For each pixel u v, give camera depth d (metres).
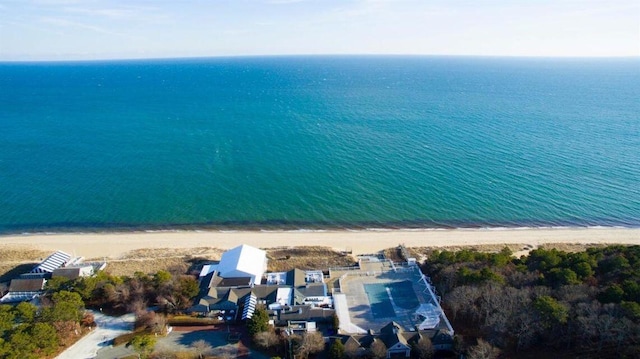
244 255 112.38
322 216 150.12
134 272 115.12
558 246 129.75
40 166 190.50
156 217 147.88
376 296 102.75
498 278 94.25
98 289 99.25
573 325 77.56
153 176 180.50
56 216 147.12
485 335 84.06
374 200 160.38
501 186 169.50
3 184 170.75
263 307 94.50
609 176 177.00
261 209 154.38
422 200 160.00
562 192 164.12
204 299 96.38
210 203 157.88
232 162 196.75
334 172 185.12
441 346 83.06
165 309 96.00
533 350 78.75
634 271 91.81
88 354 83.00
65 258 118.62
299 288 101.62
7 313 85.69
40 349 81.19
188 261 121.12
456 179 176.62
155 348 84.38
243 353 83.12
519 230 140.12
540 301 80.69
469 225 144.00
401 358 81.69
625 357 70.81
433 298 100.06
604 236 135.50
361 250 129.38
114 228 140.62
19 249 126.75
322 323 91.81
